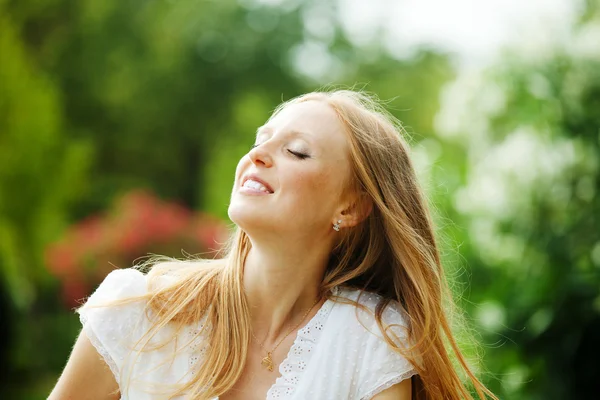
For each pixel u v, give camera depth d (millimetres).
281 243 2279
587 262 5133
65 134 18047
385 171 2451
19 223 11398
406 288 2488
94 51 19938
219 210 21969
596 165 5207
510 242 5508
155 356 2254
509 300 5352
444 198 6195
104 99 20438
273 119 2391
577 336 5031
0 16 11664
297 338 2330
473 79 5852
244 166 2307
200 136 22859
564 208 5281
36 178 11477
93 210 18750
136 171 21594
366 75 23438
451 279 3266
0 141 11195
